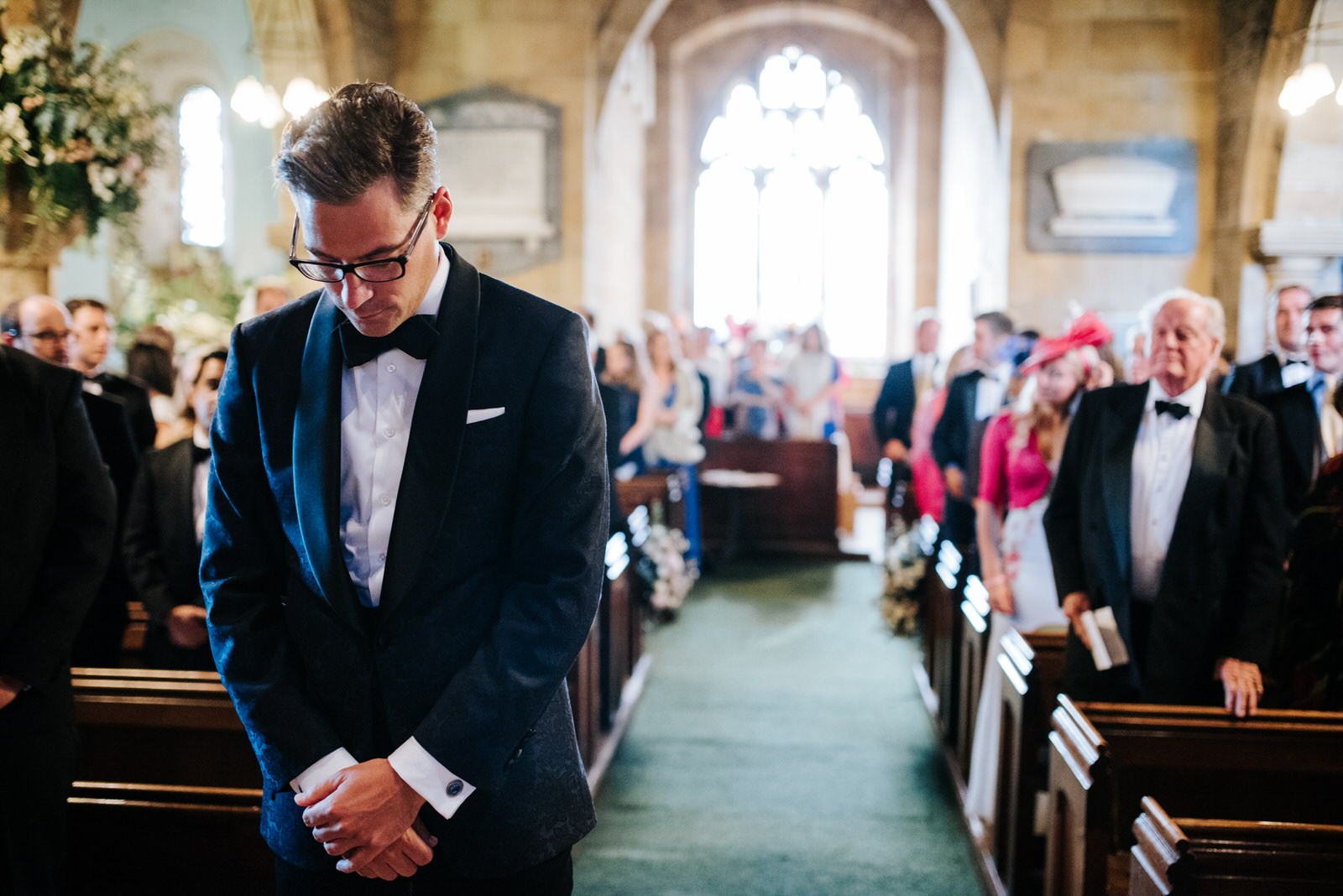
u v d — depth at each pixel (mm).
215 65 10125
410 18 7914
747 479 8602
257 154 9734
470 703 1276
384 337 1330
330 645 1340
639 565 5477
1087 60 7621
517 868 1388
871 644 6129
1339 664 2680
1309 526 2717
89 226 5629
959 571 4215
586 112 7820
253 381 1393
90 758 2467
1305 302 4660
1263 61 7023
